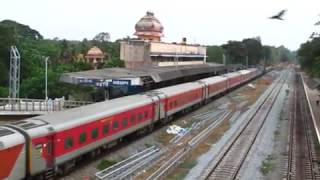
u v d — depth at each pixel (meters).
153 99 37.34
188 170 25.91
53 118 23.69
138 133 35.03
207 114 50.78
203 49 107.06
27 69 81.19
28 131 20.73
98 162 27.16
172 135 37.72
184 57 92.81
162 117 39.62
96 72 53.88
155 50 77.38
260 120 47.44
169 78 57.59
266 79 132.75
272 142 35.72
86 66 91.19
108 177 23.59
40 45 125.44
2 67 79.88
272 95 80.81
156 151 30.69
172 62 85.50
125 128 31.28
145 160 27.64
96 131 26.95
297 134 39.88
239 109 56.97
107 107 29.56
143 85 50.72
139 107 33.78
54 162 22.56
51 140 22.33
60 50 120.31
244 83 103.25
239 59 173.38
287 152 31.92
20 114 40.12
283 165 28.08
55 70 82.69
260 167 27.44
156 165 26.72
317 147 34.16
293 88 100.56
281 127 43.47
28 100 44.41
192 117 48.25
